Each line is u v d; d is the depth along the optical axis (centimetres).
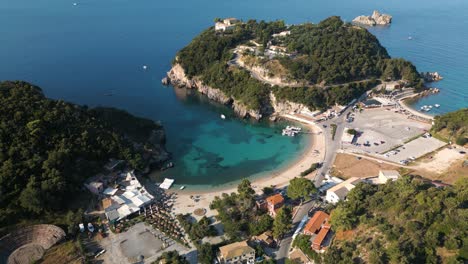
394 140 18838
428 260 8806
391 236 9431
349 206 11481
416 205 10144
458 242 8800
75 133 15112
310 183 13512
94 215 13150
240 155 18038
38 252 11250
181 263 10719
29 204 12038
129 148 16188
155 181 15775
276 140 19462
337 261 9675
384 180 14612
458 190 10600
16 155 13288
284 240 12000
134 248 11719
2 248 11181
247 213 13038
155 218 13088
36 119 14575
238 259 10956
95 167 14912
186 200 14412
